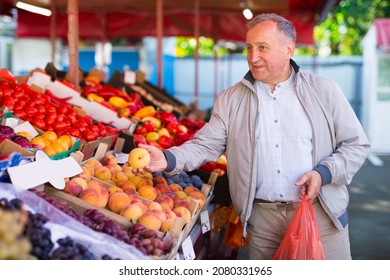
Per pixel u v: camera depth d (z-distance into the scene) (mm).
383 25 13875
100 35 11094
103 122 4266
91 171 2811
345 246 2947
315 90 2812
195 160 2945
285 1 9578
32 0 9203
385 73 14562
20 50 14258
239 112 2918
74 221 2027
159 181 3148
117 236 2123
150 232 2314
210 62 17484
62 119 3486
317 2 9242
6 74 3955
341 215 2883
